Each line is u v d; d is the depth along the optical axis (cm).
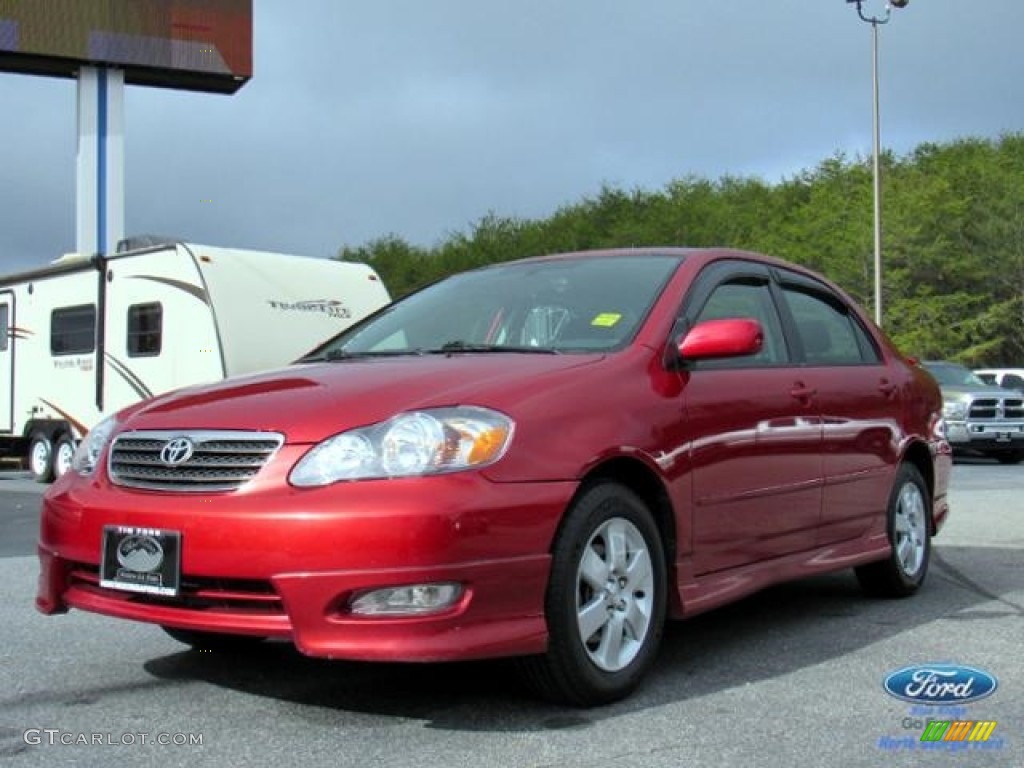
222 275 1321
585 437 394
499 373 408
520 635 366
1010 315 4019
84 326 1529
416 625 351
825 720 384
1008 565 718
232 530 362
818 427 526
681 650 489
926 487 641
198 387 451
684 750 352
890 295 3972
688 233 4953
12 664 466
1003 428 1888
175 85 3584
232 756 349
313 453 368
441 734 368
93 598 404
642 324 460
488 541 359
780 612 573
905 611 575
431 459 361
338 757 347
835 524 543
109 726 381
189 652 486
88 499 404
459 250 5803
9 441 1758
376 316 564
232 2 3509
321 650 352
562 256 557
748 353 441
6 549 820
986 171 4359
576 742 359
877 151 3009
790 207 4944
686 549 437
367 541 350
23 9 3216
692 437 441
